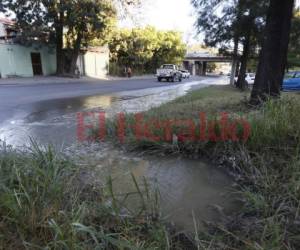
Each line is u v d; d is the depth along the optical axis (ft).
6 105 29.53
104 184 9.55
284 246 6.36
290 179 8.98
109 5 68.08
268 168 10.32
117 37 100.83
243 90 46.70
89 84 63.00
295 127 11.55
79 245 5.86
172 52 129.39
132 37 105.29
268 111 12.73
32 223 6.46
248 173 10.53
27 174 8.13
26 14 66.08
